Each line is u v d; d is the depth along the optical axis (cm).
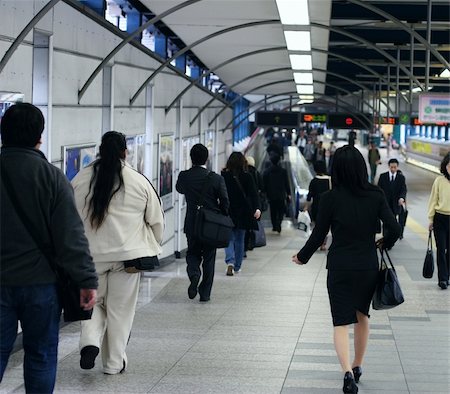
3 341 429
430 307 1047
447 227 1175
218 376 648
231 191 1324
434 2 1845
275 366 689
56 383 611
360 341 632
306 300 1109
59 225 429
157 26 1877
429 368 685
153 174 1625
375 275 604
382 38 2342
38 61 902
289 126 4094
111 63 1217
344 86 4175
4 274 423
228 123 3400
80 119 1057
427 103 1923
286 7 1353
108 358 643
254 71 2738
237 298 1114
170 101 1816
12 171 429
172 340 800
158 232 648
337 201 607
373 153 4025
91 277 433
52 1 759
